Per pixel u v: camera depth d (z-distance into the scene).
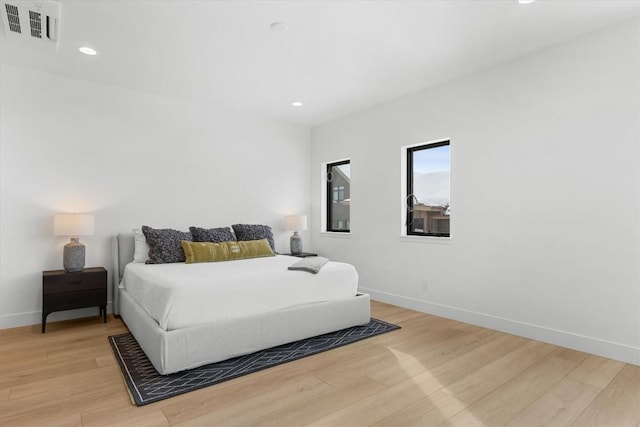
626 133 2.55
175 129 4.33
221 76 3.61
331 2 2.36
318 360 2.60
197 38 2.84
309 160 5.55
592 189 2.71
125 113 4.00
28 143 3.48
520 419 1.84
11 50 3.08
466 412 1.91
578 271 2.78
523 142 3.11
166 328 2.35
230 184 4.77
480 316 3.40
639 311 2.49
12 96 3.41
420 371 2.41
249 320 2.64
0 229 3.36
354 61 3.24
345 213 5.25
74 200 3.71
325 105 4.52
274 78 3.65
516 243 3.15
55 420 1.82
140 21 2.59
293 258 4.05
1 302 3.36
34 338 3.07
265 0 2.34
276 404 1.98
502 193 3.25
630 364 2.50
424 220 4.11
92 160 3.81
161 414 1.88
